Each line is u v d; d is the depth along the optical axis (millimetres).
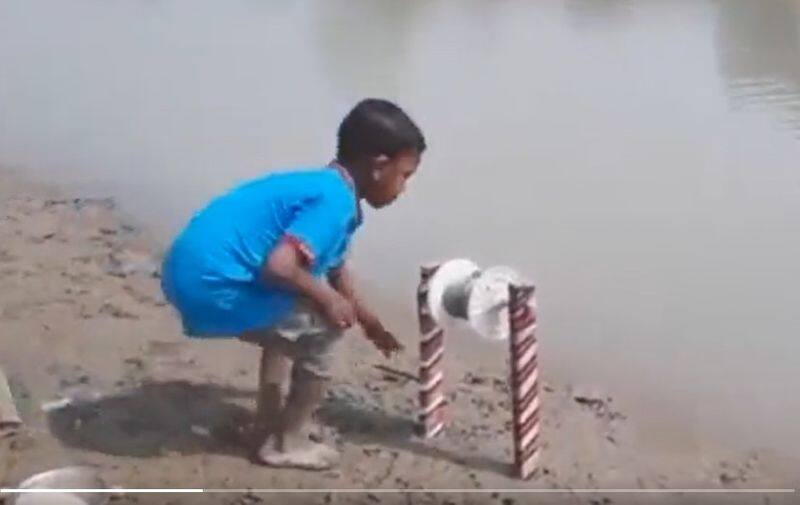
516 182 6477
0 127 8008
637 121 7562
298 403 4148
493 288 4164
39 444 4285
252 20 11531
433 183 6480
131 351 4875
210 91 8781
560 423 4516
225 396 4574
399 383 4723
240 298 3984
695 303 5289
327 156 7156
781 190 6262
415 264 5680
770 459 4363
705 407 4641
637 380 4805
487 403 4602
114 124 8008
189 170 7016
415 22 11328
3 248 5812
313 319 4055
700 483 4230
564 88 8547
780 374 4820
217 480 4137
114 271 5605
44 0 12648
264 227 3979
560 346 5020
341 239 4035
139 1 12531
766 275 5469
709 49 9742
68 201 6504
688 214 6062
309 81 9000
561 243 5824
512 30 10844
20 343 4898
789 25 10578
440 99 8312
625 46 9953
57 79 9320
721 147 6926
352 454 4281
